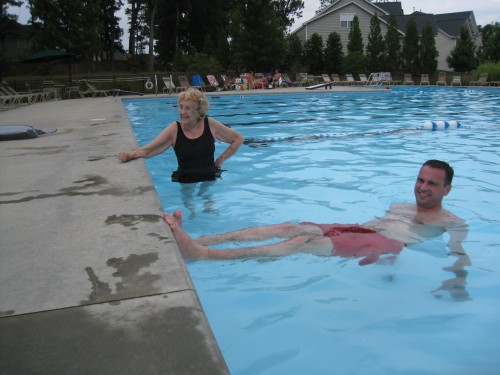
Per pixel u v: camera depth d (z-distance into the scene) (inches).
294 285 104.1
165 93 909.8
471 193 180.2
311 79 1186.6
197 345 54.4
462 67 1354.6
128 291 67.9
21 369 50.4
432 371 73.0
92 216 105.1
